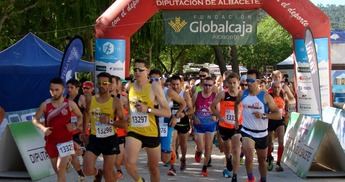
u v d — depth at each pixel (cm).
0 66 1532
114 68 1386
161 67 4406
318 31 1339
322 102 1362
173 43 1435
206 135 1073
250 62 6222
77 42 1175
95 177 894
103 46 1386
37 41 1655
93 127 778
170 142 1004
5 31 2219
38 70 1552
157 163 787
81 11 2098
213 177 1063
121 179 1011
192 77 2123
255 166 1208
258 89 888
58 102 780
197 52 4403
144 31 2462
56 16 2125
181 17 1430
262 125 886
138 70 768
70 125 782
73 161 928
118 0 1391
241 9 1392
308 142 1089
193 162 1263
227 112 1024
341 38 2811
